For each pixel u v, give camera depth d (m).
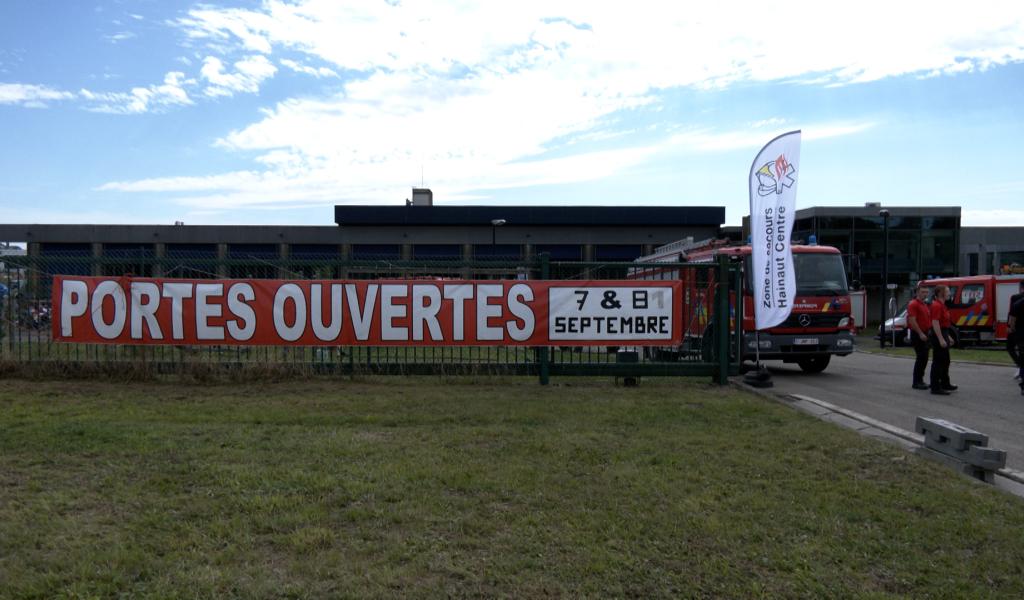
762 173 10.80
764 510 5.22
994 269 47.09
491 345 10.89
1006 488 6.05
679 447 7.00
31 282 10.99
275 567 4.11
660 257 19.30
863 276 44.59
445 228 46.50
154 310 10.83
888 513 5.19
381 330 10.86
